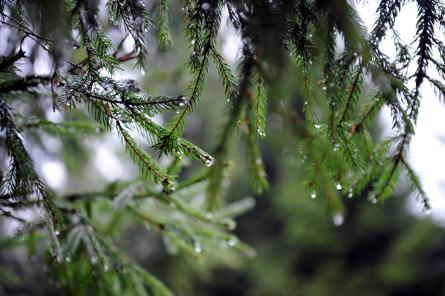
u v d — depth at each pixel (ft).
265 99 3.58
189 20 3.54
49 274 4.58
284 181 23.48
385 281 19.72
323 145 3.62
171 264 10.80
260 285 22.15
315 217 21.72
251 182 4.30
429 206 4.03
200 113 19.27
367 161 3.93
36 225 4.29
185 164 4.61
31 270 7.91
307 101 3.53
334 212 3.49
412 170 4.01
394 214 21.52
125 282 4.50
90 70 3.51
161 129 3.52
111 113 3.52
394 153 4.00
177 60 7.44
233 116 3.37
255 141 4.09
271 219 24.16
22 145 3.69
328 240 21.66
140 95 3.50
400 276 19.36
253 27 3.30
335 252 21.81
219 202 4.54
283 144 3.35
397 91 3.55
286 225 23.25
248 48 3.33
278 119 3.27
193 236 4.70
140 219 4.69
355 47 3.38
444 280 18.86
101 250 4.39
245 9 3.35
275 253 22.84
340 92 3.56
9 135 3.68
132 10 3.51
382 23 3.57
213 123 18.75
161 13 3.66
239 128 3.67
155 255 10.97
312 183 3.90
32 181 3.72
